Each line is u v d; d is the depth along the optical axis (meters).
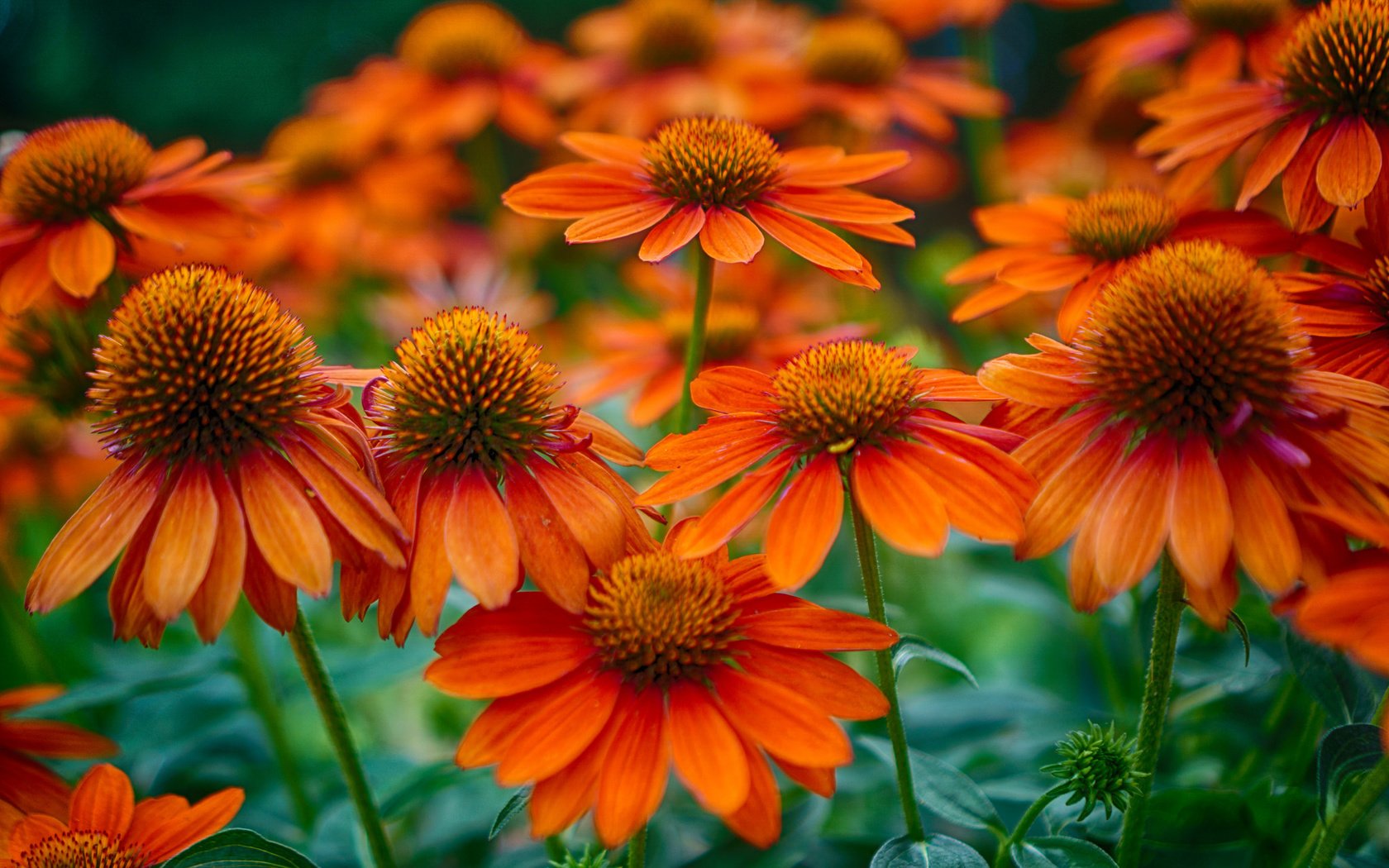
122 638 0.36
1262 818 0.39
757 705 0.35
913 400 0.37
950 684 0.62
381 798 0.45
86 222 0.45
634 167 0.43
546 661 0.36
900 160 0.43
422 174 0.77
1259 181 0.41
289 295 0.69
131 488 0.37
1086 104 0.76
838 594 0.55
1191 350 0.35
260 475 0.36
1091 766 0.36
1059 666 0.67
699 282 0.43
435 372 0.38
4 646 0.57
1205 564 0.34
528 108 0.72
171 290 0.37
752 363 0.52
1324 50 0.41
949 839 0.37
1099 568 0.34
